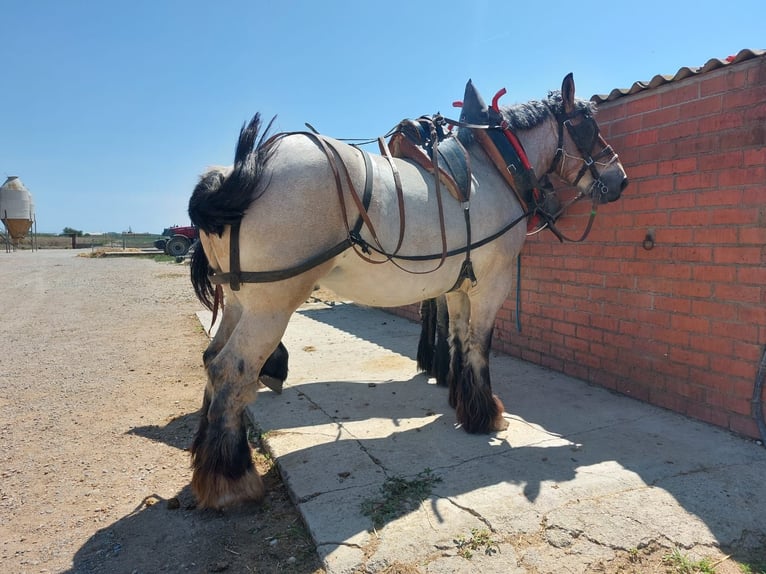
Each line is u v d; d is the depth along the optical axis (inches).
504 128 144.7
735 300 141.5
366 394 185.0
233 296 123.2
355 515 104.8
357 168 115.2
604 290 183.6
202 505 112.3
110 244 1999.3
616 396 177.3
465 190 131.0
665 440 139.8
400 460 129.6
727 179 141.1
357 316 353.7
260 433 150.9
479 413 144.6
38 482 131.2
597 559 91.9
